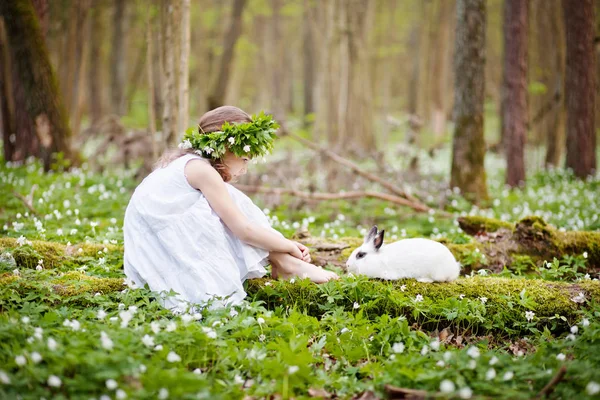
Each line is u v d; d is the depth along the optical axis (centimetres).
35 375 260
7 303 362
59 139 969
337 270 464
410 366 299
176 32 691
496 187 1120
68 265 452
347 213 799
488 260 512
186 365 301
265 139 398
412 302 386
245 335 330
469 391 254
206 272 377
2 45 1026
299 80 4247
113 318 330
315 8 2328
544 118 1767
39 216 620
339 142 1418
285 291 400
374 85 2595
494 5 2675
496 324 390
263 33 3067
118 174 998
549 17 1401
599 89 1670
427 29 2650
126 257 397
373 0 2225
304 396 283
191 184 396
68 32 1427
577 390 276
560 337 383
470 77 871
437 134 2373
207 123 414
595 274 489
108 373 260
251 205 410
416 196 891
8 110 1040
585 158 1168
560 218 726
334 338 344
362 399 292
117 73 2345
